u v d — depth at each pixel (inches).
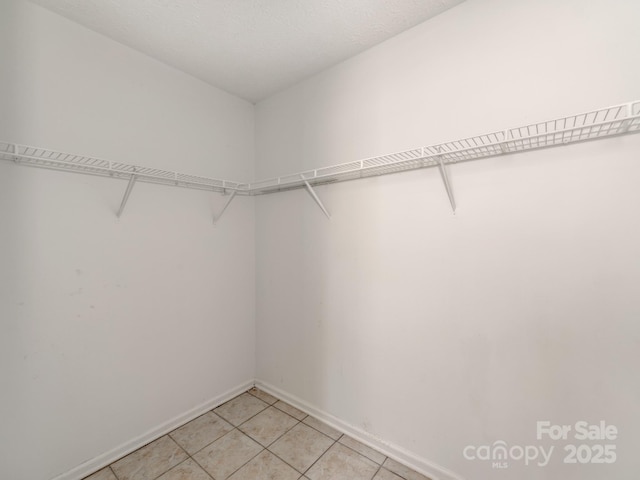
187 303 71.2
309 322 73.5
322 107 70.4
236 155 82.9
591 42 38.7
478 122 47.8
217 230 78.0
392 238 58.4
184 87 70.6
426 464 54.2
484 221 47.6
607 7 37.6
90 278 55.6
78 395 54.2
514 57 44.4
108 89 57.8
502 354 46.4
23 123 48.1
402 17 52.9
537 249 43.1
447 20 51.0
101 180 56.9
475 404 49.3
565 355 41.4
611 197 37.9
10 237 46.9
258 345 87.0
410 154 55.3
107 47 57.7
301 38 58.7
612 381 38.3
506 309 45.9
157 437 64.6
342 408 67.1
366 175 62.2
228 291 80.7
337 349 67.8
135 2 49.0
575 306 40.5
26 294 48.5
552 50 41.4
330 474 54.5
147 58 63.8
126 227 60.5
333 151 68.3
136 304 62.0
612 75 37.5
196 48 61.8
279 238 80.8
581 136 39.5
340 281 67.0
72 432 53.6
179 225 69.7
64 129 52.3
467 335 49.8
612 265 38.0
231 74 71.9
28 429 48.8
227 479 53.3
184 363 70.5
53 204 51.2
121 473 55.0
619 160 37.3
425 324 54.5
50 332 51.0
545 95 41.9
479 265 48.3
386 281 59.5
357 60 63.8
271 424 69.3
